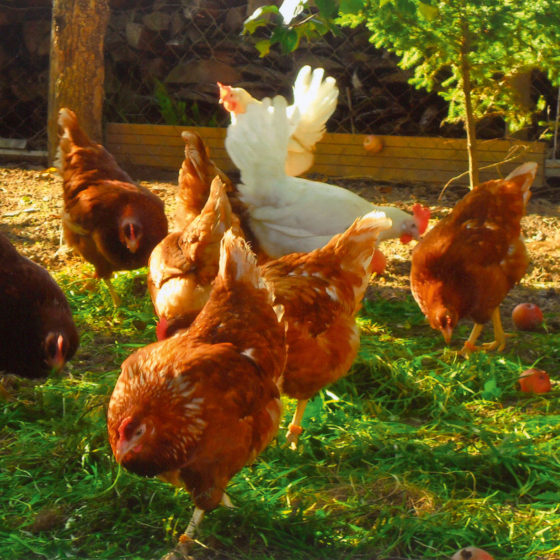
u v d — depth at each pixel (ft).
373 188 15.29
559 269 12.85
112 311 11.81
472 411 10.17
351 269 9.68
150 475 8.41
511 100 13.16
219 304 8.82
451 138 15.69
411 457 9.39
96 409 9.81
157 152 16.01
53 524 8.72
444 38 12.35
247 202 11.39
